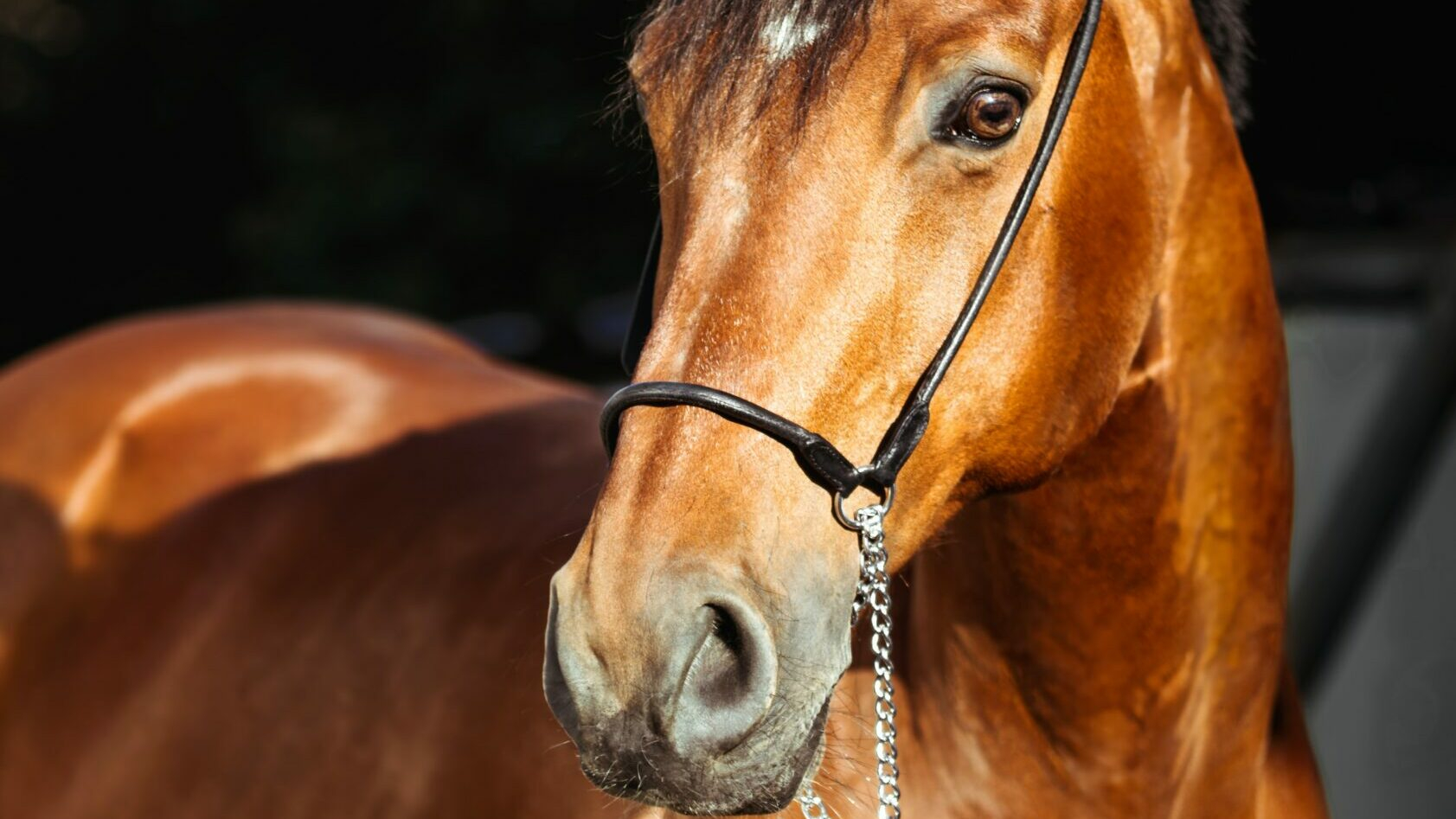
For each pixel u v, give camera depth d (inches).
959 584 73.1
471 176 279.0
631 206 275.9
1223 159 70.8
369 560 99.6
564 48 268.4
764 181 58.4
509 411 109.6
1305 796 78.9
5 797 107.9
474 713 87.5
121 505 111.0
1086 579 70.0
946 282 60.8
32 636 109.4
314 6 306.7
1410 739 153.9
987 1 60.4
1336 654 157.0
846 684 74.7
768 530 56.4
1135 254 67.4
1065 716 71.5
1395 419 148.5
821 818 65.2
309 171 284.7
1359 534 149.8
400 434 108.8
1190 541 70.6
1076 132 64.4
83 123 359.6
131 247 370.3
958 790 74.1
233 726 98.9
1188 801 73.0
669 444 56.4
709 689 55.0
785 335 57.7
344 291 277.4
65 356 121.0
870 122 58.9
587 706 54.6
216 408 113.7
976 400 63.5
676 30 62.4
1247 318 71.2
